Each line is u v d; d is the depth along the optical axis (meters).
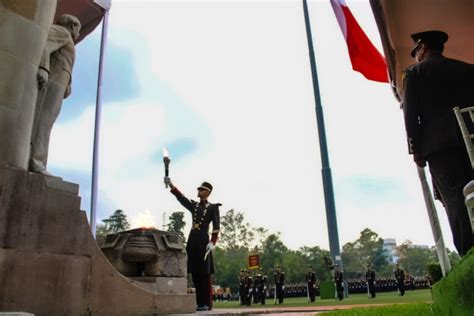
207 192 7.88
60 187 4.50
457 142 4.27
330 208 21.28
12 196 4.06
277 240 91.94
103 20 12.34
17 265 3.94
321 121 22.47
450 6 7.22
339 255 21.31
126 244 6.45
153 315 5.10
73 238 4.47
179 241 6.82
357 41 10.82
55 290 4.18
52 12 5.04
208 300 7.35
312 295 22.91
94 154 11.88
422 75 4.73
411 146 4.66
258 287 28.39
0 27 4.43
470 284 2.78
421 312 4.46
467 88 4.51
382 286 40.59
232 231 90.88
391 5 7.26
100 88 12.44
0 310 3.74
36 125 4.80
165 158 7.95
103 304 4.59
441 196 4.61
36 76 4.71
